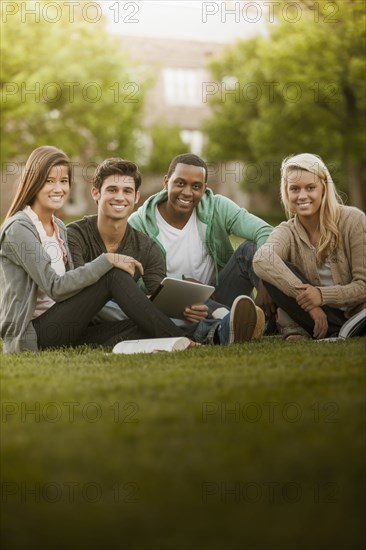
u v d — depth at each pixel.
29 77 22.30
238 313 4.43
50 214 4.53
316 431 2.03
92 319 4.63
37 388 2.86
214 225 5.16
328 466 1.72
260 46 22.66
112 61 23.97
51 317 4.31
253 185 27.98
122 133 25.61
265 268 4.61
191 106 36.47
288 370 3.06
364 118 22.20
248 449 1.87
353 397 2.46
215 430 2.08
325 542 1.34
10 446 2.01
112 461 1.83
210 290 4.49
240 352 3.83
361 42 21.06
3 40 22.20
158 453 1.88
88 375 3.11
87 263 4.30
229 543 1.34
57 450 1.95
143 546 1.35
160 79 35.69
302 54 21.47
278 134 23.48
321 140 22.58
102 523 1.46
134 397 2.59
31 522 1.50
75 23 23.73
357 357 3.39
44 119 22.84
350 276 4.72
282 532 1.38
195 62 35.72
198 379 2.88
